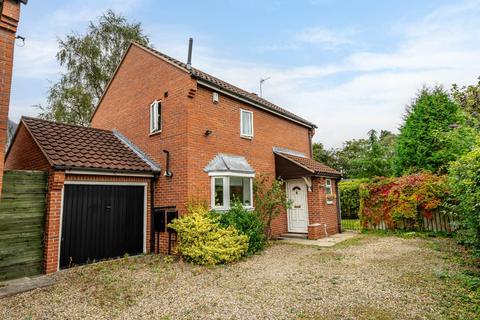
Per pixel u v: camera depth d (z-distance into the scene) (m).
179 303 5.07
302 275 6.69
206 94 10.57
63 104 19.47
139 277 6.71
